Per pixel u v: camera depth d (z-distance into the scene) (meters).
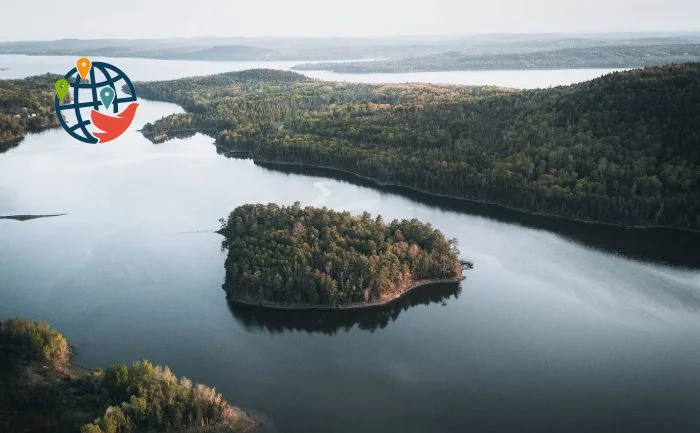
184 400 139.25
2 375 151.00
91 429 124.75
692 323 184.38
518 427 140.38
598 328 182.25
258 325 186.50
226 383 156.50
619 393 152.12
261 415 143.62
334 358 168.88
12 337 163.75
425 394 152.38
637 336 177.50
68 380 151.88
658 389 153.62
